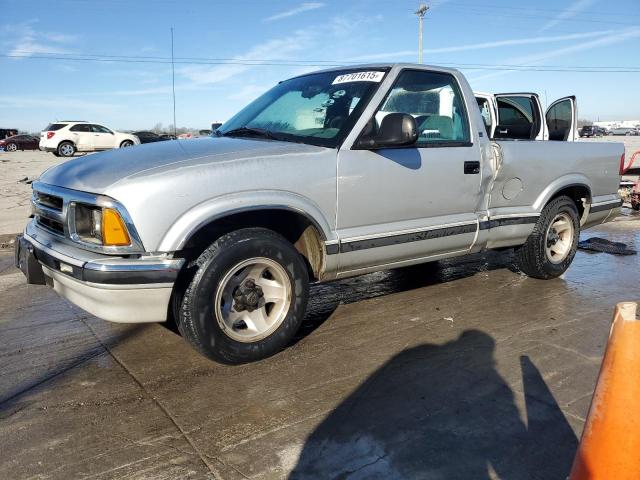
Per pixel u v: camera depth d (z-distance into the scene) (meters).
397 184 3.97
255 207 3.32
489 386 3.25
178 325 3.37
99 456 2.59
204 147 3.64
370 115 3.86
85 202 3.15
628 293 5.11
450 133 4.39
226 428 2.82
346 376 3.38
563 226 5.44
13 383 3.33
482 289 5.19
